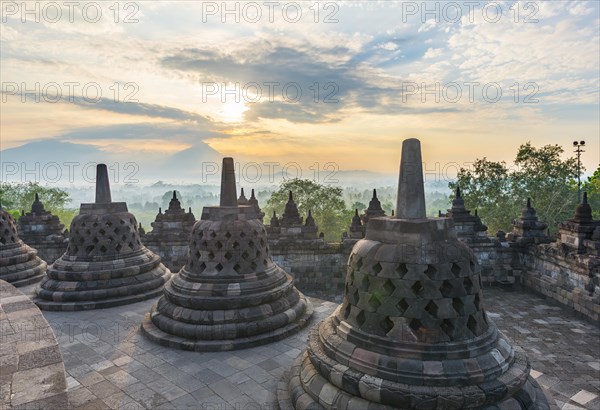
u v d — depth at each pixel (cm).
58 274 1387
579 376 1158
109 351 1005
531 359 1291
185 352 998
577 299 1762
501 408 563
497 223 4588
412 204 672
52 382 485
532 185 4394
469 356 588
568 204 4347
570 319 1734
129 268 1443
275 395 780
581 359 1289
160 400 777
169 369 908
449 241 654
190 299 1072
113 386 832
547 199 4331
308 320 1205
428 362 579
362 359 607
